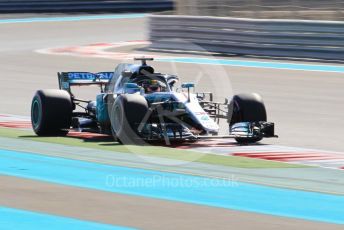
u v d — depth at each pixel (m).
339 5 91.19
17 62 82.62
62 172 32.09
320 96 61.06
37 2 149.88
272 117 51.25
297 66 79.31
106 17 144.25
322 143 41.66
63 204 26.59
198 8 101.25
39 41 105.12
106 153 36.53
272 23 86.06
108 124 40.47
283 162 35.44
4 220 24.45
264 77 71.81
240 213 25.70
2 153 36.66
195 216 25.20
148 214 25.38
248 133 38.84
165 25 94.81
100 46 100.00
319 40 83.00
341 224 24.44
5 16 141.75
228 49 89.69
